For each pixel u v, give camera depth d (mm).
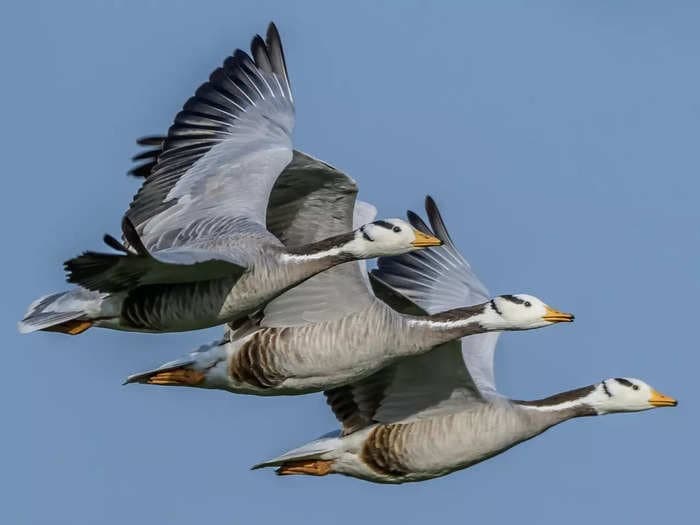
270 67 19281
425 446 18172
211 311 16500
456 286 20688
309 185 18203
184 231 17250
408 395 18312
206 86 18734
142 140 19188
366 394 18438
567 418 18844
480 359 19266
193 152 18344
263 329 17688
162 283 16203
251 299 16641
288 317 17672
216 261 15945
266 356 17625
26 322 16219
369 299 17609
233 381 17688
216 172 17969
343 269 17547
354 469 18438
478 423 18188
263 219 17312
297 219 18359
